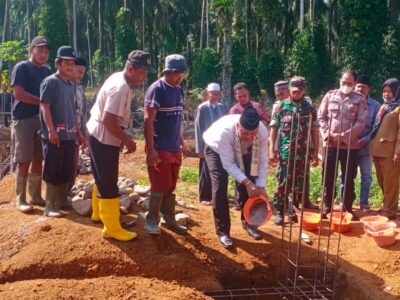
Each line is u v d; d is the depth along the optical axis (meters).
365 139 4.65
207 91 5.45
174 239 3.68
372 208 5.40
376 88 13.97
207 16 20.69
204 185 5.25
